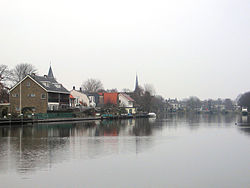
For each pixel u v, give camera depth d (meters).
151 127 60.50
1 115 63.38
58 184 17.34
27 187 16.81
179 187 17.00
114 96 123.12
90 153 26.83
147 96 137.75
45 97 75.81
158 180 18.31
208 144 33.56
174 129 55.75
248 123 77.69
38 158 24.30
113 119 95.62
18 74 99.81
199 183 17.75
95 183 17.61
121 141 35.47
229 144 33.66
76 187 16.86
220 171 20.52
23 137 38.72
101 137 39.62
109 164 22.36
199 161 23.69
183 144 33.44
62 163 22.55
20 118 60.25
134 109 126.88
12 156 25.11
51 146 30.84
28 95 76.69
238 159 24.56
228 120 98.12
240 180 18.38
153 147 30.83
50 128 53.03
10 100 77.25
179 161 23.66
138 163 22.81
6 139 36.56
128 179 18.47
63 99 86.00
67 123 68.50
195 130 53.66
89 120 84.06
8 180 18.05
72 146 30.95
